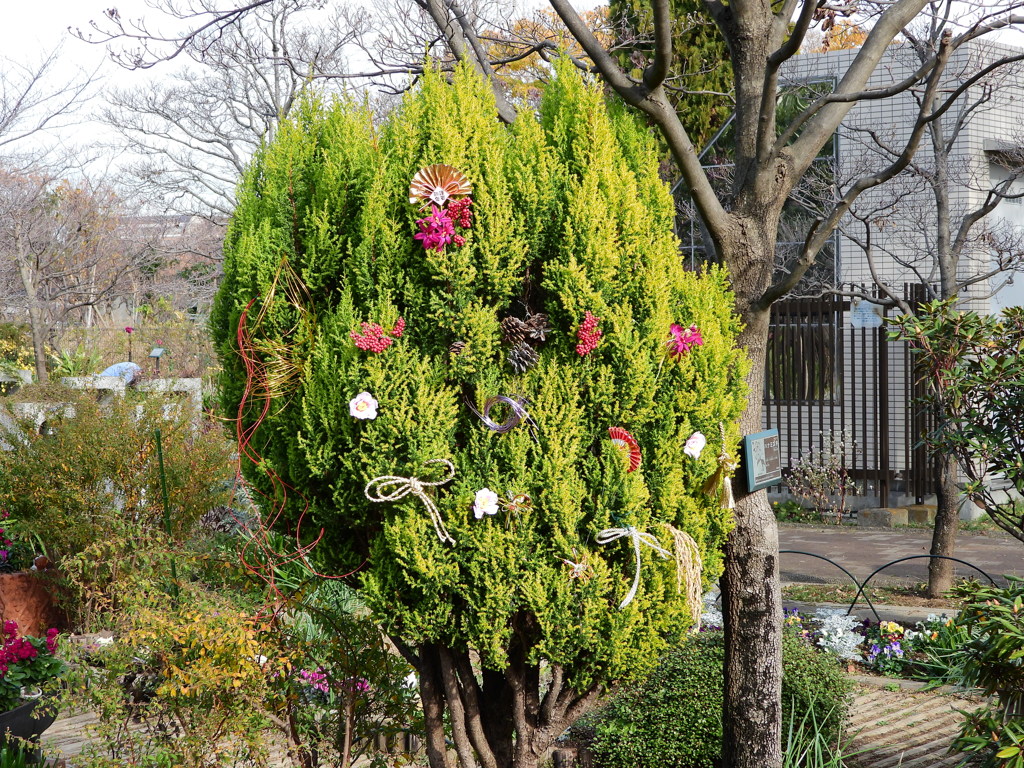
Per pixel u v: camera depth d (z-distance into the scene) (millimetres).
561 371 2838
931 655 6059
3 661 4445
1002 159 12109
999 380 4883
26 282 13234
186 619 3359
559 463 2777
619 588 2896
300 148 3051
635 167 3281
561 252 2867
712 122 12859
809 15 3404
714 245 3906
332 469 2828
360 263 2809
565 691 3189
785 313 12977
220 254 17062
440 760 3195
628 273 2945
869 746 4906
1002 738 3328
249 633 3225
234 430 3236
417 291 2805
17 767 3896
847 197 3635
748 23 3920
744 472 3729
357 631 3689
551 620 2807
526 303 2924
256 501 3258
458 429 2863
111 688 3445
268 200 3002
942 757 4766
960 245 8453
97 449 6539
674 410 3057
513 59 4930
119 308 21328
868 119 12555
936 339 5109
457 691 3062
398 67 5566
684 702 4328
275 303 2918
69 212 15445
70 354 13727
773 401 13219
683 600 3027
